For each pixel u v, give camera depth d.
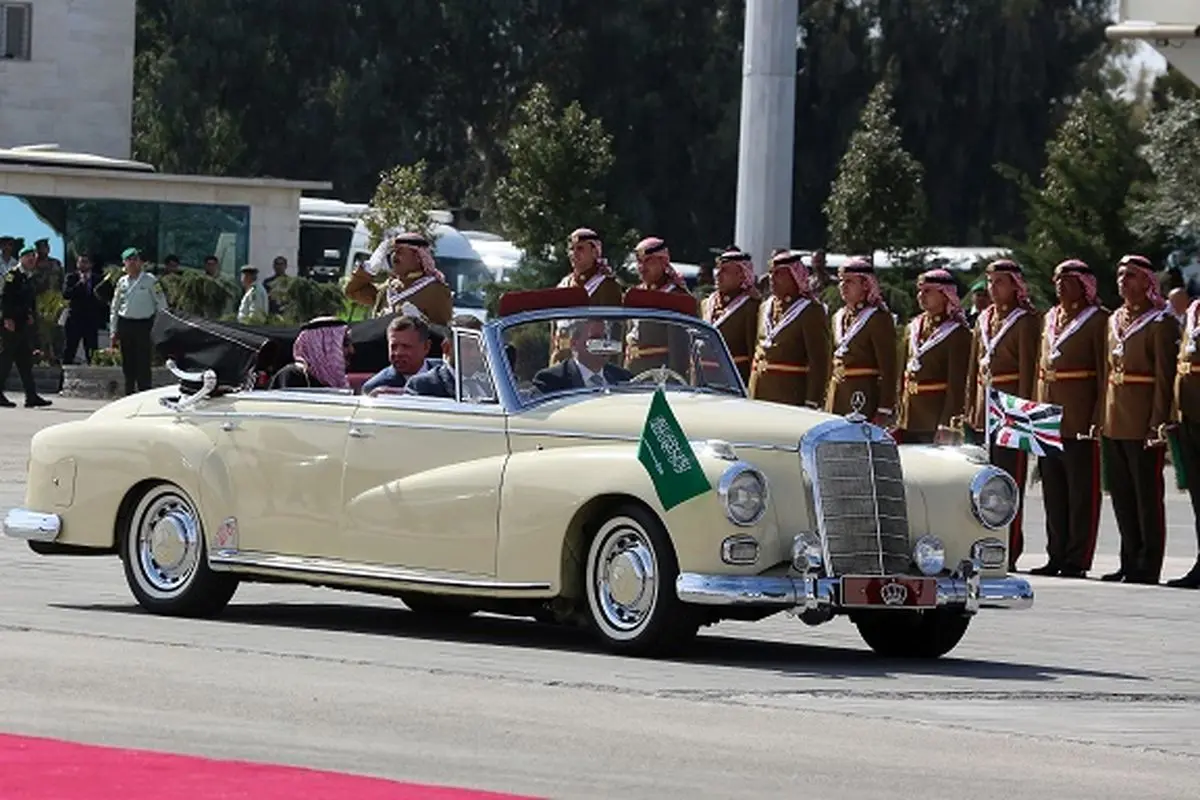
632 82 163.50
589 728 20.62
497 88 163.75
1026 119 159.88
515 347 27.81
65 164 94.69
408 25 159.75
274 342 29.89
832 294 70.81
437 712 21.09
